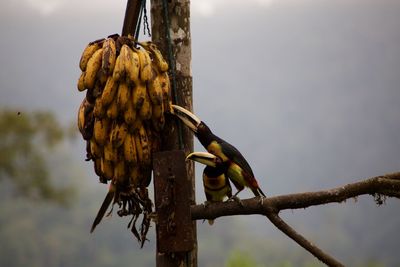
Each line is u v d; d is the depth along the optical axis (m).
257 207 8.41
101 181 8.62
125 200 8.57
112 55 8.17
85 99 8.59
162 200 8.32
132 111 8.17
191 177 8.94
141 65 8.16
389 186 8.28
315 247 8.20
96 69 8.23
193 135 9.01
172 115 8.70
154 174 8.34
